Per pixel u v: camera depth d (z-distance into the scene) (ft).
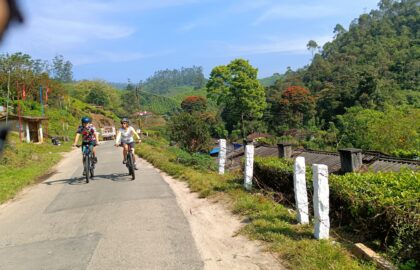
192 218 23.77
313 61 408.67
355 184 20.86
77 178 41.91
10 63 176.96
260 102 224.12
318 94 256.93
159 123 315.17
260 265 16.47
